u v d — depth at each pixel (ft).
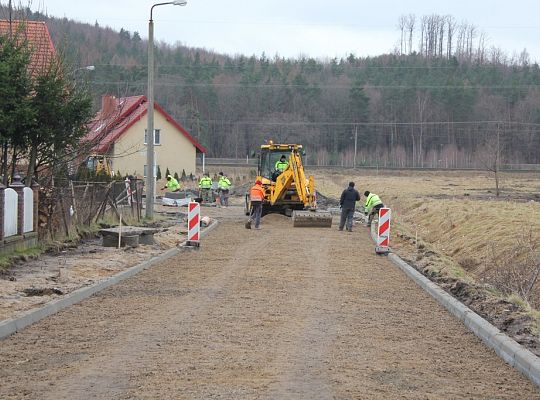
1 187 47.50
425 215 113.50
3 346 28.84
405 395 23.07
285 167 102.58
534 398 23.53
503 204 110.22
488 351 29.96
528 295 50.06
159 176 180.04
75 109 60.03
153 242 64.49
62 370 25.35
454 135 315.78
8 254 48.96
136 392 22.71
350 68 371.35
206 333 31.35
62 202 61.67
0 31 65.00
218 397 22.17
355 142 300.40
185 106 321.93
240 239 74.54
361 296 42.04
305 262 56.44
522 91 316.19
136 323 33.35
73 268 48.08
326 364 26.53
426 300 41.47
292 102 333.21
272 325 33.22
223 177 137.39
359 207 140.46
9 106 55.42
